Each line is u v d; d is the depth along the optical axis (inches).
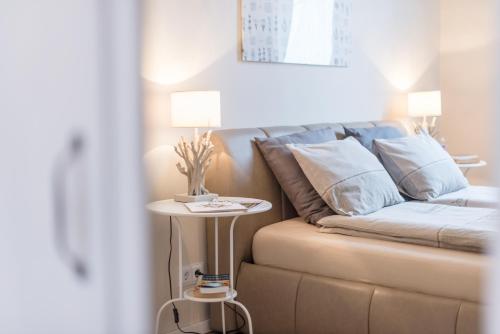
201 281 111.7
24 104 25.6
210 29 129.8
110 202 26.0
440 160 153.3
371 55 182.7
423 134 168.6
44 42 25.6
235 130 130.3
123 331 26.8
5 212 26.1
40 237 26.1
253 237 124.0
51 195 25.9
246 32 137.4
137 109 26.1
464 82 217.5
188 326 126.1
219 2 131.6
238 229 122.7
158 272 120.0
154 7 118.4
